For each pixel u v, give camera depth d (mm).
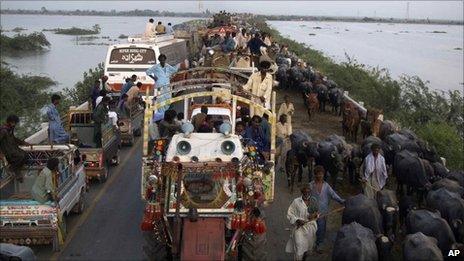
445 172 16781
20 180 12922
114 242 12508
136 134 22234
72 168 13289
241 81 19453
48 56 86812
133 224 13562
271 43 41344
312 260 11992
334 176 16766
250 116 14633
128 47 25047
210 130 12555
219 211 9906
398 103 39125
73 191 13188
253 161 11242
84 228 13266
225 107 14281
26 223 11617
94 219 13844
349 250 10086
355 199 12391
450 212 12867
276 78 33906
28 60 80188
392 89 39438
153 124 13039
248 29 55188
